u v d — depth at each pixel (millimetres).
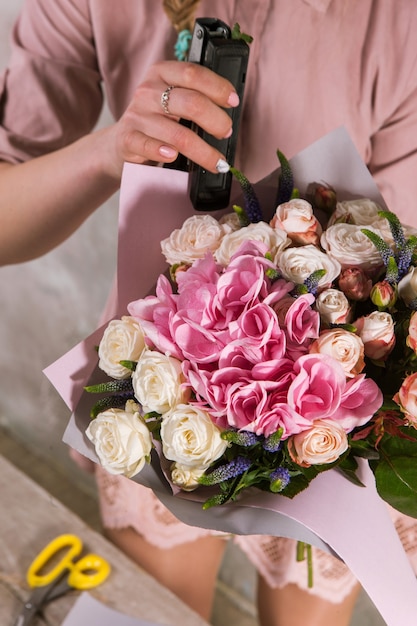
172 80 861
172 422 723
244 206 869
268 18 1075
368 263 770
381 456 752
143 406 753
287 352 717
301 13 1056
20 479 1110
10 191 1102
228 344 707
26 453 2088
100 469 1203
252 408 711
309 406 705
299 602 1130
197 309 728
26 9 1197
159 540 1159
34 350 1966
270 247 765
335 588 1108
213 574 1219
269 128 1118
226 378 716
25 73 1197
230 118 853
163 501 780
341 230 772
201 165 839
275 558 1140
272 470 747
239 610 1715
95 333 843
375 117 1078
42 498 1089
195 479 759
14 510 1069
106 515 1207
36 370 1981
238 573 1734
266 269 736
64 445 1875
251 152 1140
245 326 708
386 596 741
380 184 1104
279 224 787
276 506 740
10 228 1123
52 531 1050
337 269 755
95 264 1729
